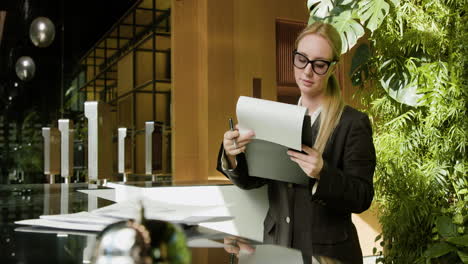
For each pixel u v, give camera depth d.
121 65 6.73
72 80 7.00
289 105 1.38
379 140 2.95
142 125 6.38
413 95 2.79
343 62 4.70
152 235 0.35
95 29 6.95
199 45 5.16
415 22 2.87
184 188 2.10
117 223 0.37
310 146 1.43
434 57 2.87
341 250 1.51
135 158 6.42
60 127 3.61
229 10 5.03
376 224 4.29
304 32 1.68
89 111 2.72
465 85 2.60
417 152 2.94
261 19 5.11
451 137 2.60
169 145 5.44
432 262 2.63
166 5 6.13
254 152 1.53
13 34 6.93
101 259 0.35
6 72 6.89
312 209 1.55
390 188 2.80
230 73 5.02
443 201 2.79
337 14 2.97
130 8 6.52
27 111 6.91
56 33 6.97
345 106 1.67
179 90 5.18
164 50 6.23
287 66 5.24
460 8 2.79
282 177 1.54
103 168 2.75
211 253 0.66
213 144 4.97
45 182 6.89
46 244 0.71
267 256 0.63
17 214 1.16
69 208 1.32
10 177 6.80
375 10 2.71
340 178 1.44
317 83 1.65
